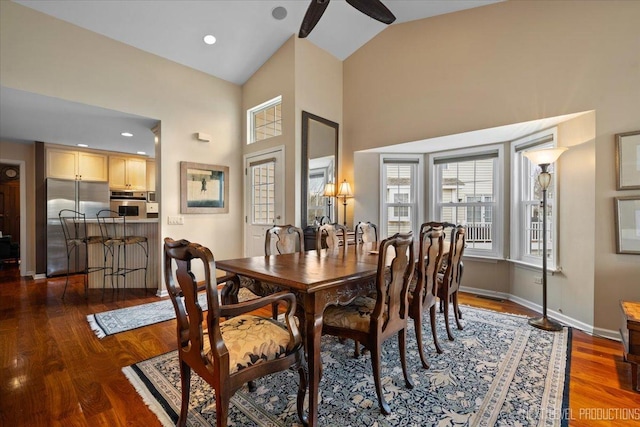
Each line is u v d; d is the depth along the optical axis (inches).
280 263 81.7
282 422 61.6
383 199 180.2
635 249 100.1
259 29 148.8
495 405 66.6
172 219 158.4
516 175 149.0
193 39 146.5
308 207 162.7
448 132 142.4
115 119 151.1
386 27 162.7
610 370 81.8
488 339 101.7
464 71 138.2
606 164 104.8
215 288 47.1
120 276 170.2
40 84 117.7
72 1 117.2
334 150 179.0
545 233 113.7
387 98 164.2
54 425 60.6
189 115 165.0
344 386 74.1
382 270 64.3
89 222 164.7
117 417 63.0
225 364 48.8
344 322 70.0
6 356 89.4
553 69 115.6
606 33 105.0
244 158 188.9
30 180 199.9
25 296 153.0
